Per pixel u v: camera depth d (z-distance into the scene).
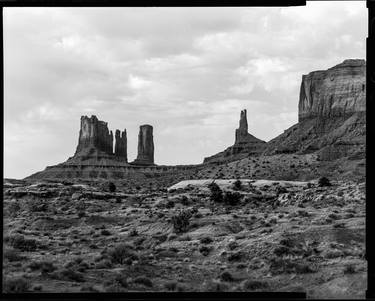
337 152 189.25
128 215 84.50
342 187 97.56
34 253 45.56
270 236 46.44
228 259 41.97
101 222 79.75
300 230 48.00
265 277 34.28
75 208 96.75
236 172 189.38
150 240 56.34
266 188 135.25
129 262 39.25
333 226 47.91
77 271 34.16
